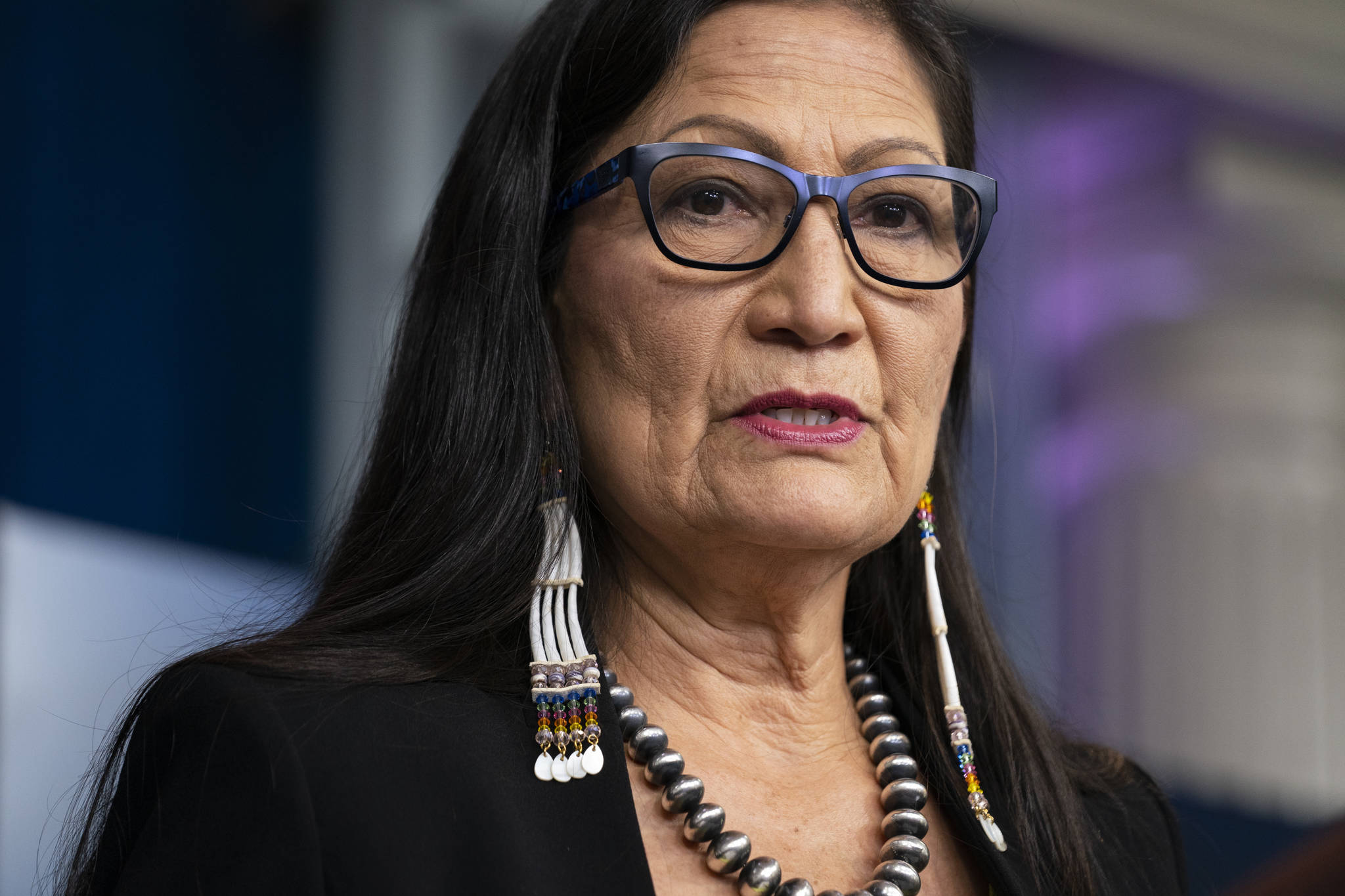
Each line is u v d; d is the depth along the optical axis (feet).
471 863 9.48
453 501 11.19
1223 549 31.22
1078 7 30.45
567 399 11.33
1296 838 27.40
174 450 25.58
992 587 22.48
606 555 11.62
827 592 11.71
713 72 11.18
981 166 17.76
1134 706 30.12
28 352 24.29
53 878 11.39
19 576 21.75
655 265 10.85
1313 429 32.99
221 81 26.84
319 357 27.20
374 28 27.66
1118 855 12.77
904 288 11.12
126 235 25.52
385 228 27.30
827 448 10.60
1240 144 33.30
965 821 11.48
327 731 9.65
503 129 12.13
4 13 24.57
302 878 9.02
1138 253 31.68
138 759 10.13
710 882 10.30
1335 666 31.71
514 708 10.47
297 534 26.48
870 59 11.55
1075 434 30.35
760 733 11.44
